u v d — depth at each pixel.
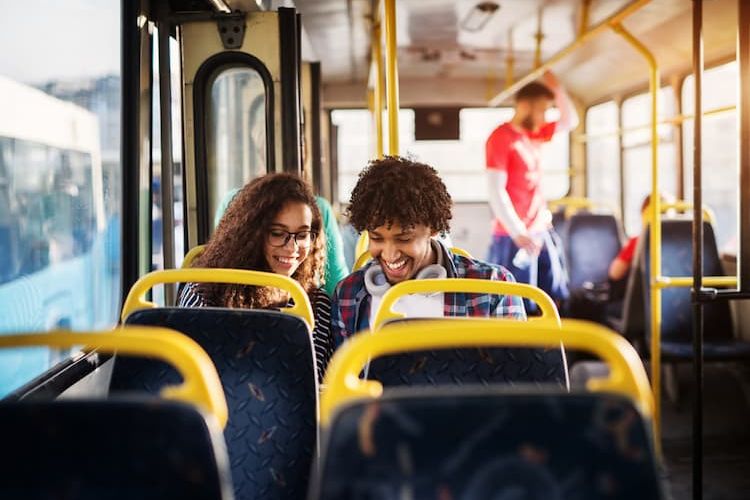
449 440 1.02
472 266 2.22
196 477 1.02
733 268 4.91
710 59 4.98
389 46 3.05
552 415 1.04
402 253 2.13
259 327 1.77
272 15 3.38
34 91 2.05
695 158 3.02
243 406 1.75
